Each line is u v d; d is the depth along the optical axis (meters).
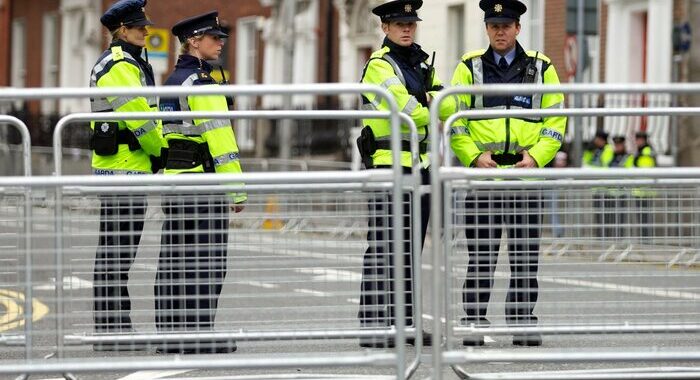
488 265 25.70
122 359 24.86
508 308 25.88
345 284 25.56
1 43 159.38
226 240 25.69
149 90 23.84
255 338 25.73
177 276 25.73
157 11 130.75
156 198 25.48
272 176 24.70
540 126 33.25
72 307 25.45
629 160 72.75
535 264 25.83
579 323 26.06
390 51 33.31
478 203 25.55
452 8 93.75
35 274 25.30
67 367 24.06
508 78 33.38
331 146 99.31
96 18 142.88
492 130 33.00
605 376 25.66
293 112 28.12
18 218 25.08
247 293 25.77
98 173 33.59
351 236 25.47
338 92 24.08
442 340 26.09
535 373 25.78
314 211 25.53
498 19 33.09
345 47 109.38
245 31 123.88
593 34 70.38
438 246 23.70
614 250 26.06
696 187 25.94
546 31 86.12
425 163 33.28
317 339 25.70
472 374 25.83
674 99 74.25
